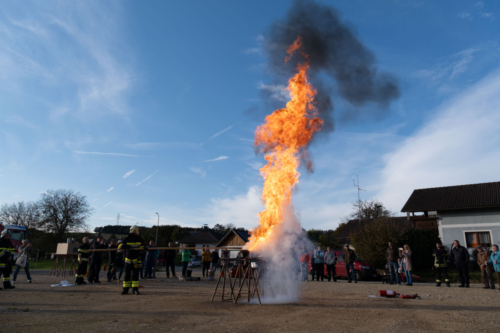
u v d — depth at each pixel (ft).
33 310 19.51
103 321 16.61
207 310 20.21
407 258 43.34
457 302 25.94
